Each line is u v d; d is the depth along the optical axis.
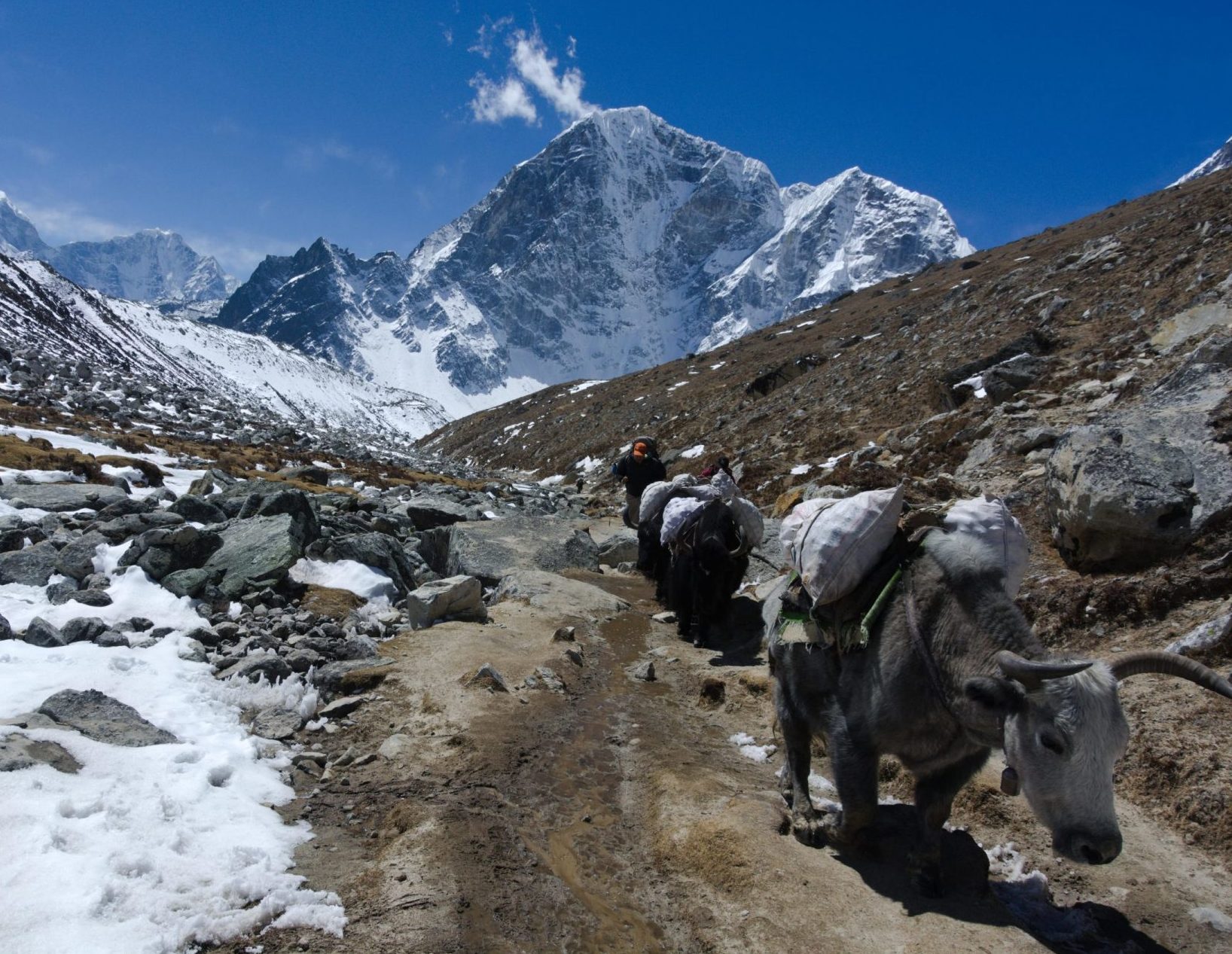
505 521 13.84
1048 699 3.54
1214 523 7.50
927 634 4.21
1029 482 10.61
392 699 6.77
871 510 4.57
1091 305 19.86
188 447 19.59
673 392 50.38
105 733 5.45
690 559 9.36
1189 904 4.60
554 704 6.95
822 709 4.75
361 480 19.94
